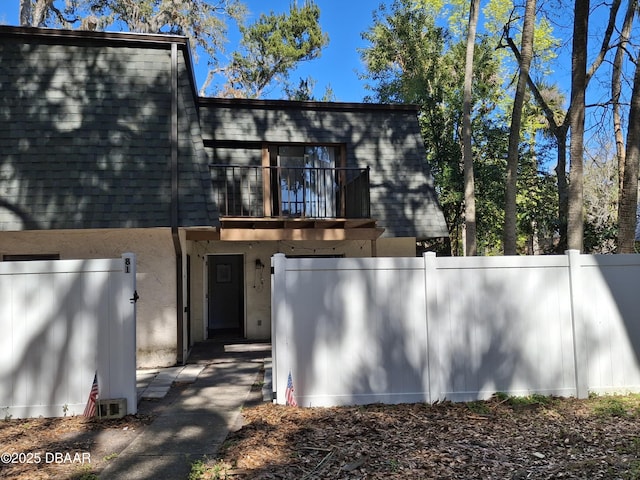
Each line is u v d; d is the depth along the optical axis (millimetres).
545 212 17219
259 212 12516
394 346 6523
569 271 6820
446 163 17719
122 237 9859
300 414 5965
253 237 11383
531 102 21344
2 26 9680
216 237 11367
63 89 9789
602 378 6852
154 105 10008
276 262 6438
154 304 9836
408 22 21344
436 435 5297
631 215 9078
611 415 5922
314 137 12992
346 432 5336
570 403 6438
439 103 18594
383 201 12945
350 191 12508
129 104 9914
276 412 6016
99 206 9305
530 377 6695
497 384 6645
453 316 6629
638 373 6887
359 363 6473
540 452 4844
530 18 10578
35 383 6121
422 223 12969
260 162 12773
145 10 22422
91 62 10000
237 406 6707
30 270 6164
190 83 10867
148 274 9867
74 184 9344
